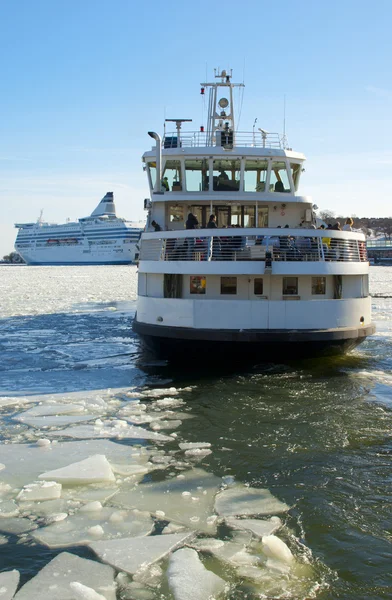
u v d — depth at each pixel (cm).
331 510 806
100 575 662
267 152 1834
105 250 17275
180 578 648
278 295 1612
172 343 1597
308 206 1862
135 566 680
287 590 634
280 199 1784
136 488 884
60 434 1131
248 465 965
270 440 1081
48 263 18838
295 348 1527
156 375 1633
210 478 916
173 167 1883
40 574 662
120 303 4262
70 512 812
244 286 1614
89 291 5747
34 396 1430
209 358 1581
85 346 2214
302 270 1552
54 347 2192
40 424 1198
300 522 776
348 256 1661
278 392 1414
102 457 983
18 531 762
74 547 725
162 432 1136
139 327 1706
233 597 621
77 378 1633
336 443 1062
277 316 1522
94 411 1295
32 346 2220
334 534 745
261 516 795
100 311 3628
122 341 2341
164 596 629
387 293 5066
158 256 1700
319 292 1634
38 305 4072
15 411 1302
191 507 823
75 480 899
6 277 9412
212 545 723
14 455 1020
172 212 1866
